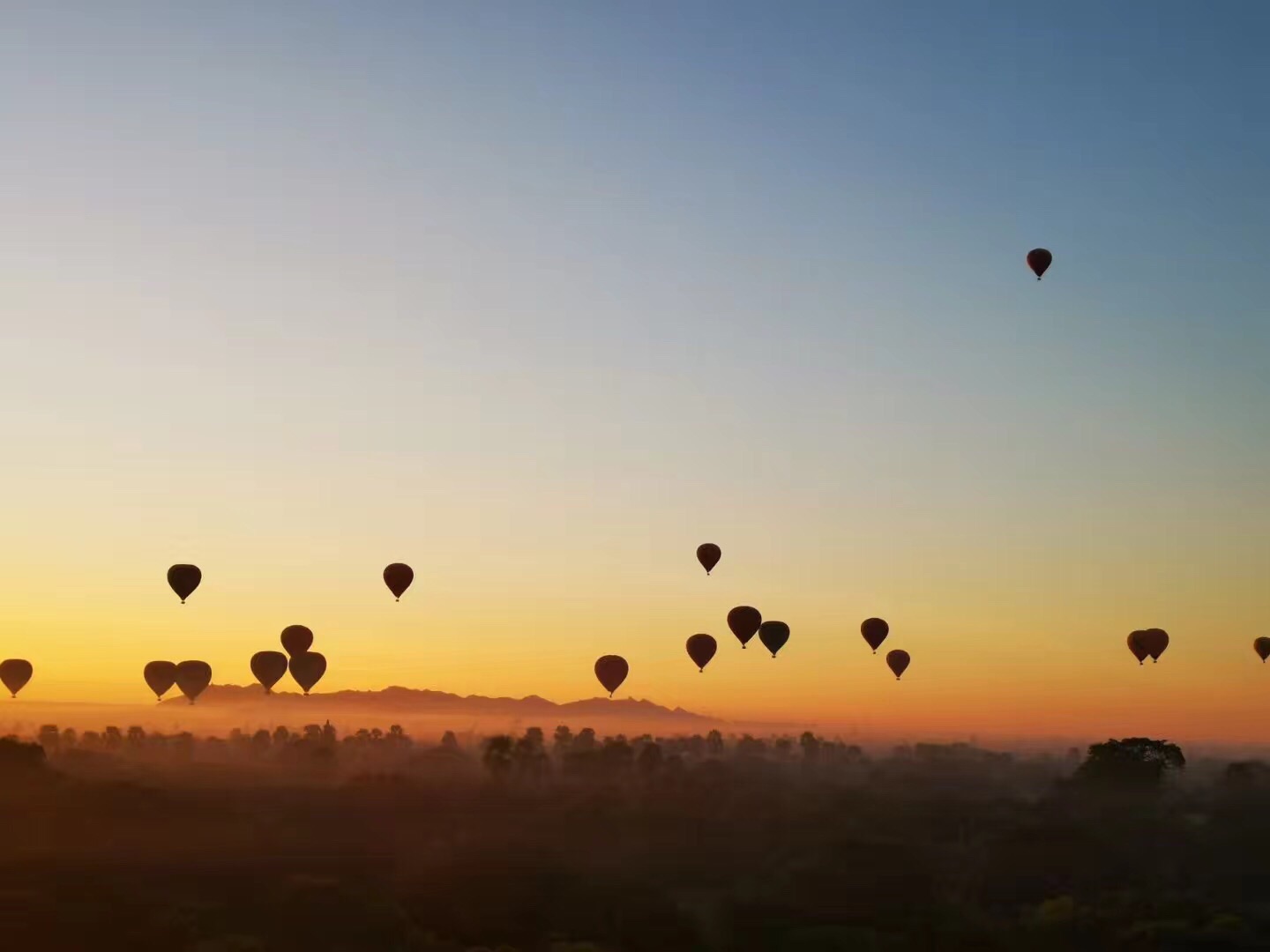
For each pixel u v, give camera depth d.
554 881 78.44
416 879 78.62
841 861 84.12
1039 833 95.62
